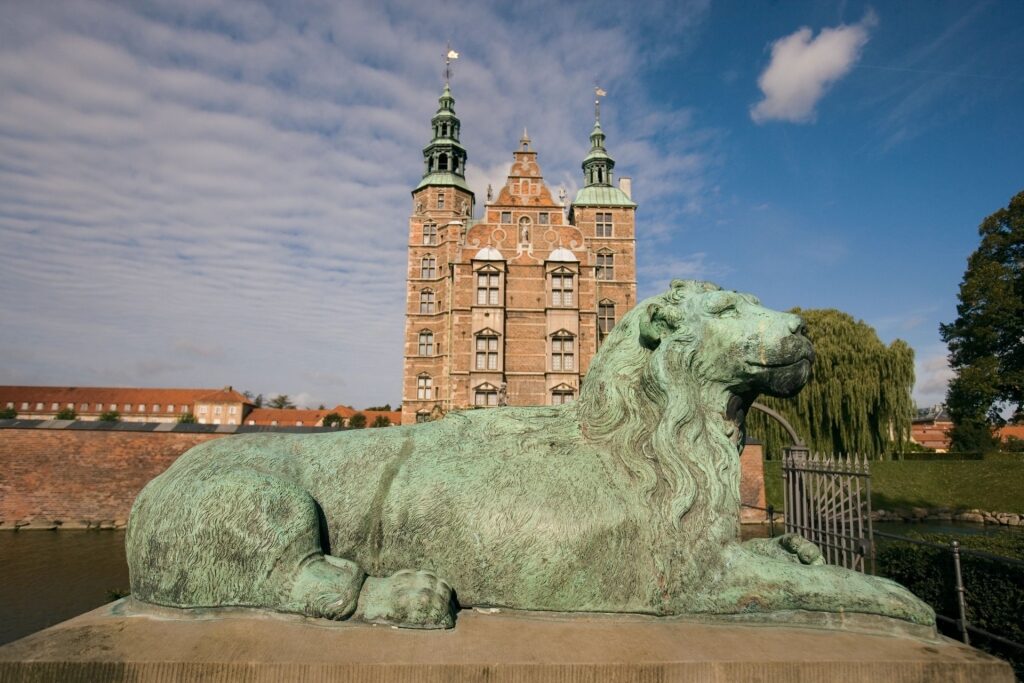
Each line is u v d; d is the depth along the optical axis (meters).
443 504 3.23
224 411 77.06
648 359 3.70
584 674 2.62
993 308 24.97
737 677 2.69
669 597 3.19
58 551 16.39
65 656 2.58
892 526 22.88
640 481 3.37
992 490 24.83
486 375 30.23
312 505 3.16
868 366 27.23
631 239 37.03
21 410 73.69
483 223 32.75
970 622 4.97
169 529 3.02
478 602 3.19
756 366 3.49
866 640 3.02
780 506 23.75
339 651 2.66
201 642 2.71
